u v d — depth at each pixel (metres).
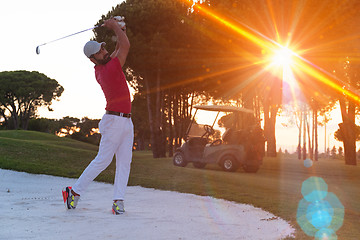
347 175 13.14
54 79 55.09
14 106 51.88
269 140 21.75
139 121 45.06
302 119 33.66
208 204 4.79
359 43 11.30
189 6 20.27
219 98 21.92
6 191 5.67
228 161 11.70
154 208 4.30
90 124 67.12
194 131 12.84
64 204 4.19
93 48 3.68
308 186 8.35
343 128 19.39
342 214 4.30
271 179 9.73
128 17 19.22
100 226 3.09
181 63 18.05
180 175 8.16
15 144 10.85
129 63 20.12
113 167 8.47
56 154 10.11
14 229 2.84
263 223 3.66
